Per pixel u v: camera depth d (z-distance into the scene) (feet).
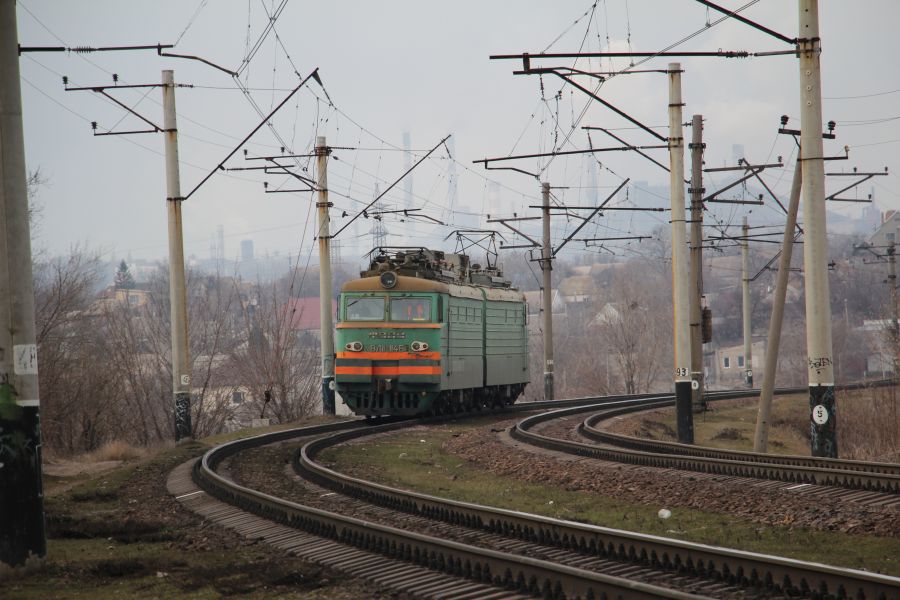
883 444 356.38
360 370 301.02
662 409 379.55
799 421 384.06
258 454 232.12
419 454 233.76
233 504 153.07
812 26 187.42
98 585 102.63
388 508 148.87
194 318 613.93
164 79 273.75
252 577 102.53
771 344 245.45
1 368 105.81
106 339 483.51
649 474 178.70
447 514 136.15
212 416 492.54
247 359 497.05
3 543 105.09
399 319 300.81
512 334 386.11
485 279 370.12
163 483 190.39
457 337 317.42
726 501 146.51
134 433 476.13
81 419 425.69
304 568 105.91
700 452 211.82
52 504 165.48
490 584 94.89
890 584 79.56
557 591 87.81
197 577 103.76
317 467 185.37
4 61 106.93
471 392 344.08
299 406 461.78
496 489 176.76
